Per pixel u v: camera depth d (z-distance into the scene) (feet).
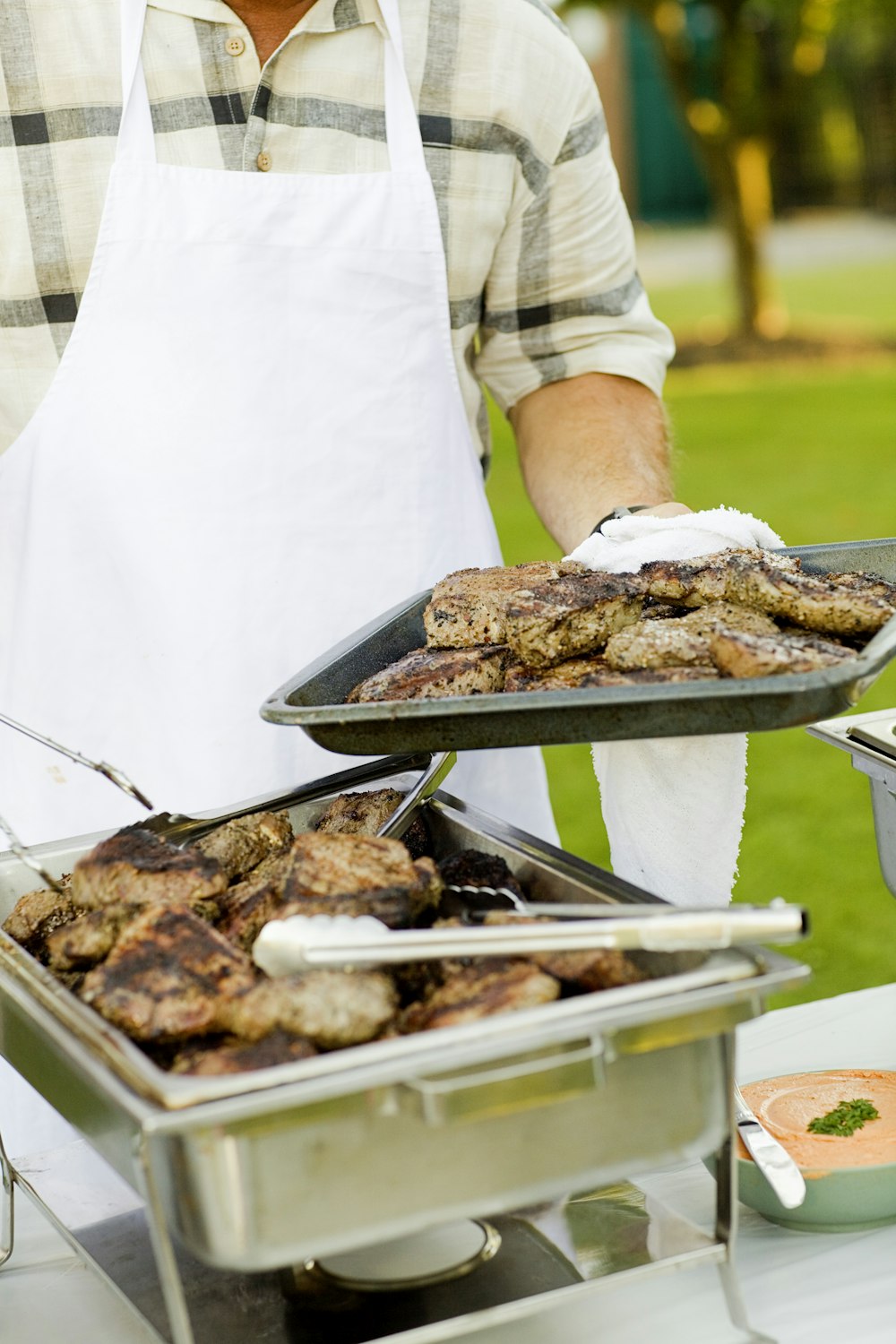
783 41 39.83
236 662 6.13
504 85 6.47
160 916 3.56
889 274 55.67
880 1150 4.27
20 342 6.12
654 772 4.66
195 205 6.00
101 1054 3.13
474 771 6.73
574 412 7.06
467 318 6.83
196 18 5.92
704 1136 3.47
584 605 4.61
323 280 6.17
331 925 3.46
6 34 5.84
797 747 16.63
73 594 6.11
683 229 81.71
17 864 4.41
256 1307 3.76
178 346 6.05
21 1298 4.20
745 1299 3.95
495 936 3.30
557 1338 3.82
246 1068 3.09
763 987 3.23
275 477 6.15
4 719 4.48
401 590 6.40
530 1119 3.24
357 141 6.28
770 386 37.24
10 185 5.96
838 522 22.93
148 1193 3.23
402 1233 3.19
